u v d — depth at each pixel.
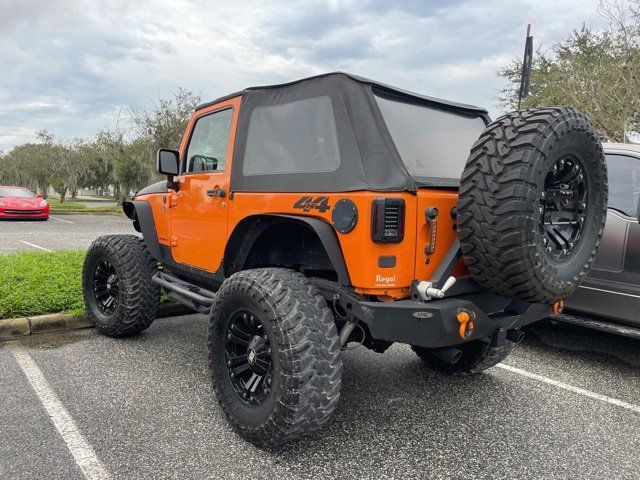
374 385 3.79
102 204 39.31
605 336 5.27
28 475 2.47
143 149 25.23
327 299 2.83
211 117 3.80
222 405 2.96
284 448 2.81
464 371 3.85
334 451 2.80
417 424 3.17
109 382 3.65
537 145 2.39
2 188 19.22
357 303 2.58
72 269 6.37
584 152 2.70
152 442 2.82
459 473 2.63
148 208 4.49
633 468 2.74
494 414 3.35
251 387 2.86
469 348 3.75
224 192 3.43
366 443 2.90
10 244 11.34
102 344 4.53
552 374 4.17
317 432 3.02
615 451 2.92
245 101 3.41
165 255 4.33
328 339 2.61
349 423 3.15
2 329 4.61
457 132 3.36
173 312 5.63
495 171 2.42
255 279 2.75
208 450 2.76
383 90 2.91
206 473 2.54
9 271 5.99
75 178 37.38
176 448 2.77
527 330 5.38
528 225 2.38
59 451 2.70
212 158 3.70
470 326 2.61
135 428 2.98
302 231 3.25
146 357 4.20
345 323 2.90
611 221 4.31
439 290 2.54
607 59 13.90
